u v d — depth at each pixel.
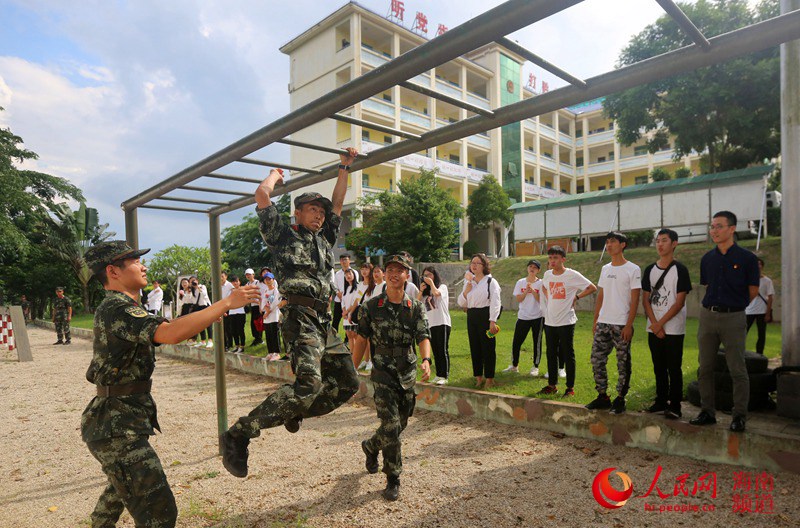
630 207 19.77
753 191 16.95
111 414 2.27
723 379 4.75
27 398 7.70
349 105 2.63
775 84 18.56
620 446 4.55
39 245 31.72
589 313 14.91
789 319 4.77
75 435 5.58
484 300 6.22
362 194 31.55
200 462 4.47
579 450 4.50
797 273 4.74
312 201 2.90
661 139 23.75
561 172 48.16
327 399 2.95
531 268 6.88
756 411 4.70
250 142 3.15
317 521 3.24
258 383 8.25
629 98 21.88
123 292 2.45
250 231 39.50
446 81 36.03
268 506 3.49
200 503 3.55
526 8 1.89
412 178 28.31
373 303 3.73
